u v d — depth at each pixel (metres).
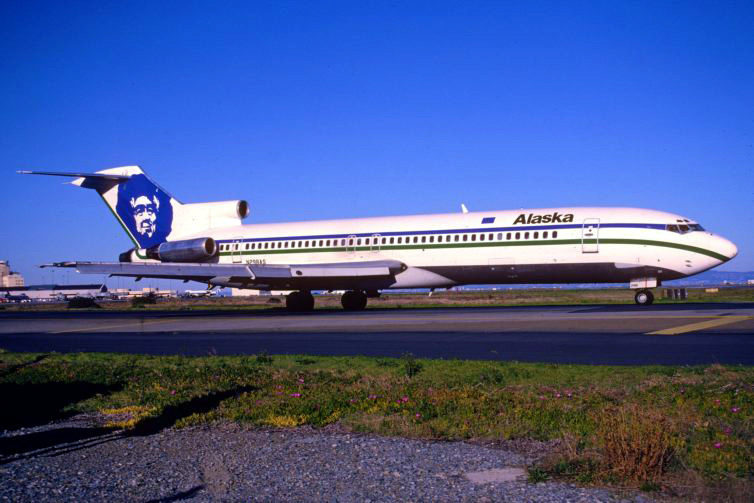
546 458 8.59
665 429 8.45
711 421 9.74
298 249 39.88
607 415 9.73
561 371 13.79
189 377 15.34
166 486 7.86
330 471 8.38
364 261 37.56
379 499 7.25
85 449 9.80
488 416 10.79
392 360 16.19
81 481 8.12
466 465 8.48
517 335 21.05
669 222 31.38
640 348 16.88
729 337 18.22
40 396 13.97
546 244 32.91
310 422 11.23
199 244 40.75
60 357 19.92
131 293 174.62
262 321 31.27
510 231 33.91
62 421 11.99
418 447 9.47
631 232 31.52
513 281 34.28
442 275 35.69
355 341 21.47
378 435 10.32
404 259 36.44
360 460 8.84
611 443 7.99
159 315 40.62
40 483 8.04
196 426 11.30
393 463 8.66
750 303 33.28
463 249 34.84
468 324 25.30
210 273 35.22
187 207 44.62
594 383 12.63
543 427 10.09
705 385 11.82
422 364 15.50
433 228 36.06
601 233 31.98
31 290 165.75
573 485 7.56
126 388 14.66
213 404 12.77
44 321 37.91
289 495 7.46
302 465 8.68
